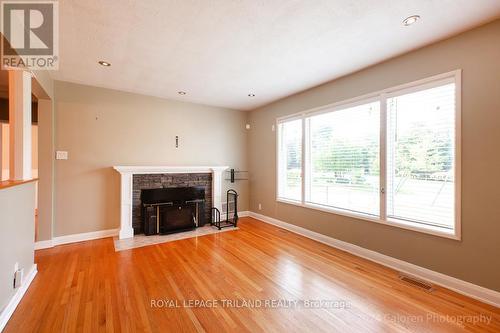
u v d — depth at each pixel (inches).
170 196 175.2
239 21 83.0
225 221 199.9
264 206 203.6
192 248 136.7
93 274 103.7
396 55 109.2
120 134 161.3
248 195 223.6
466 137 88.7
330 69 125.3
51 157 137.6
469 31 87.7
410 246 105.9
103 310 78.2
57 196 141.7
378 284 96.3
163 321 73.0
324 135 150.8
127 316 75.2
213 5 74.2
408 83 105.9
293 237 158.6
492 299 82.1
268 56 110.3
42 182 135.7
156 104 175.3
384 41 96.7
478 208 86.0
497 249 81.8
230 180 210.5
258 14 79.1
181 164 186.5
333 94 141.9
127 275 103.0
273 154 192.7
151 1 72.0
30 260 97.8
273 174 193.0
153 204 165.8
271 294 88.7
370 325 71.8
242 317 75.2
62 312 77.0
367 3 73.6
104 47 100.7
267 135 199.3
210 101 189.0
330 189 146.8
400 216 111.5
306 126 162.1
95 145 152.9
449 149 95.0
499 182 81.6
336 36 93.2
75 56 109.0
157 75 133.6
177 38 94.1
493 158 82.7
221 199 200.5
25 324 71.1
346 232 134.3
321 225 150.0
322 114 151.2
